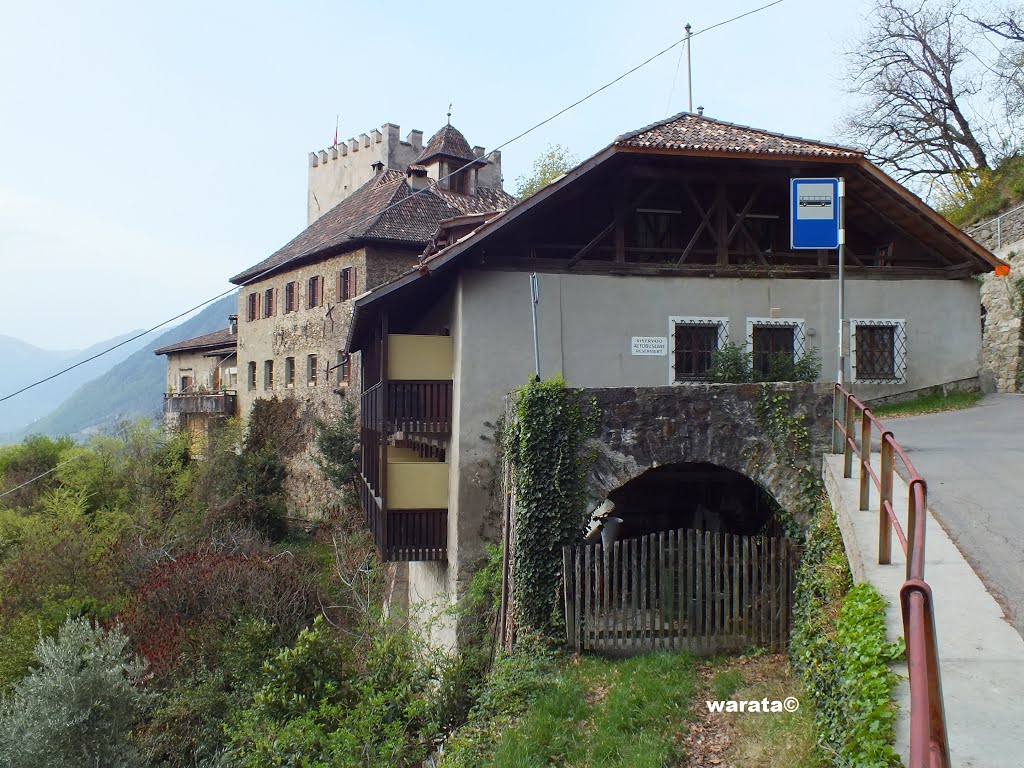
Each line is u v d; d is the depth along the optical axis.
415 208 30.88
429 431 13.98
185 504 31.50
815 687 6.54
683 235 15.19
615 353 14.04
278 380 37.16
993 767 3.71
